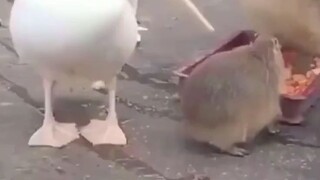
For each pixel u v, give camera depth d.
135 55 1.98
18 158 1.46
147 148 1.51
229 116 1.44
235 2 2.42
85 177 1.41
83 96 1.72
